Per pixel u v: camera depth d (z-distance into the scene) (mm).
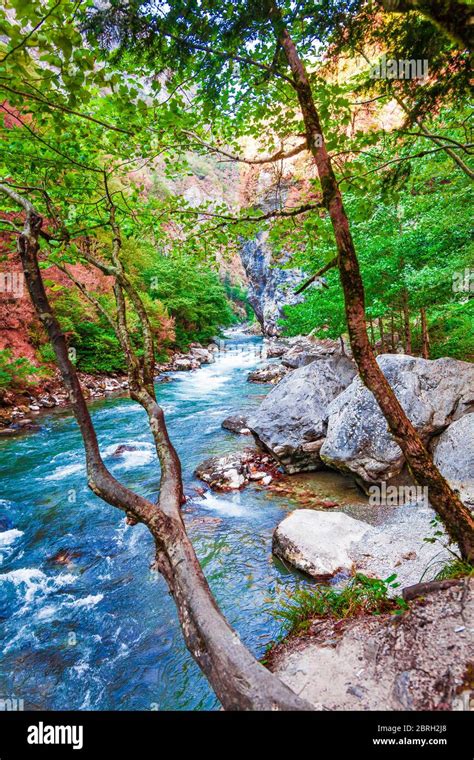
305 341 27188
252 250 40844
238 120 3369
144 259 24438
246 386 18016
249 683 1242
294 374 8953
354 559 4426
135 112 2916
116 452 9523
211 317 35969
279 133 3391
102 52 2100
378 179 3309
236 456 8406
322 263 9828
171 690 3307
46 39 1931
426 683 1862
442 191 7598
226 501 6684
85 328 18219
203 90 2773
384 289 9289
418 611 2318
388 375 6824
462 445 5324
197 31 2105
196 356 28547
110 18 1917
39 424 12180
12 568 5172
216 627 1366
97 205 3418
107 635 4000
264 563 4867
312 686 2104
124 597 4562
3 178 3096
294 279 32844
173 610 4309
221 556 5109
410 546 4410
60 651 3818
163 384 18953
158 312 24594
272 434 7824
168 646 3824
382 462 6047
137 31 2014
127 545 5641
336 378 8648
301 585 4316
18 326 15281
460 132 5656
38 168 3285
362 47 2541
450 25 1309
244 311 79438
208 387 18062
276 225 3801
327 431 7324
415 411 6156
